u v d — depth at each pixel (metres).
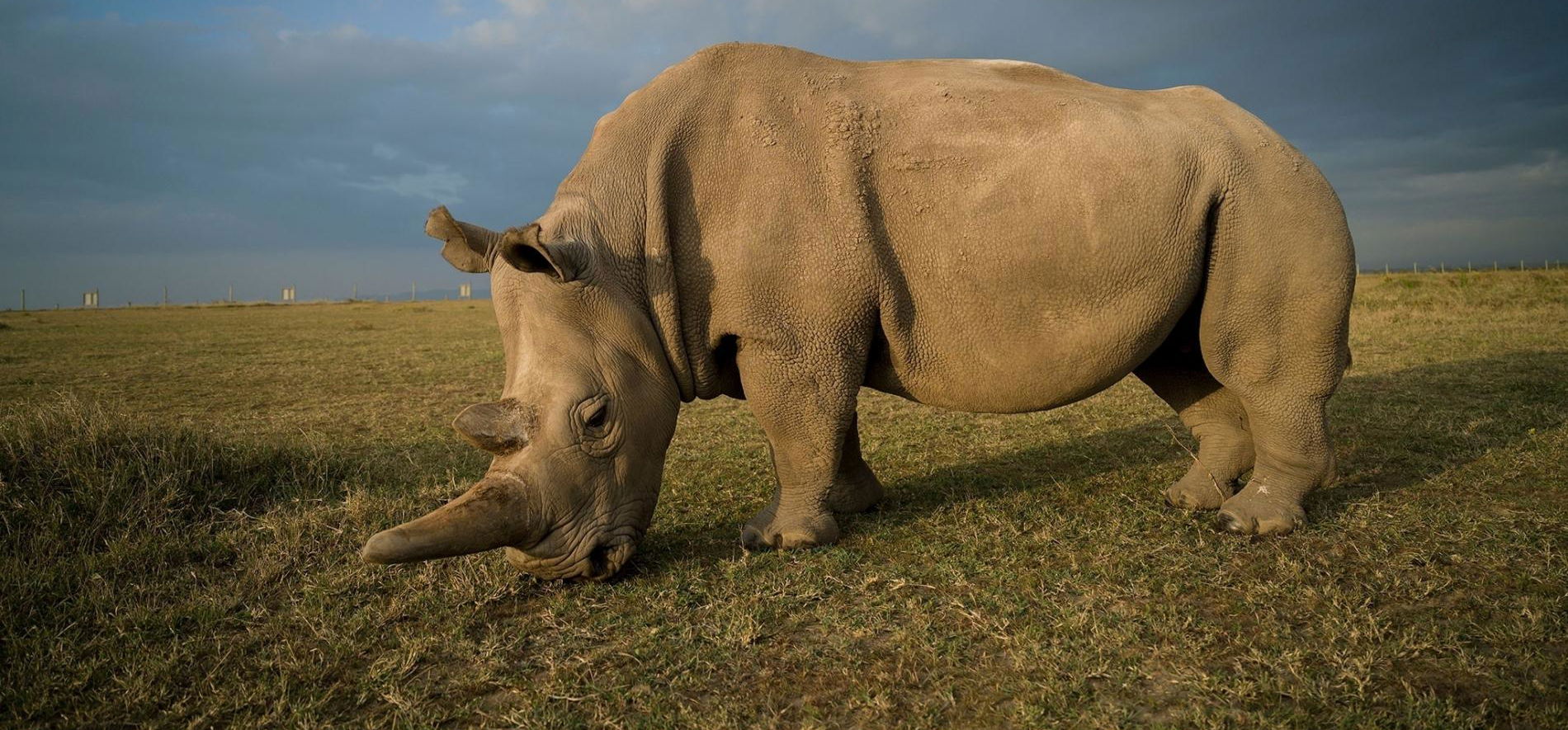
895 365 4.15
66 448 4.54
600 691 2.79
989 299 3.89
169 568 3.84
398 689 2.83
